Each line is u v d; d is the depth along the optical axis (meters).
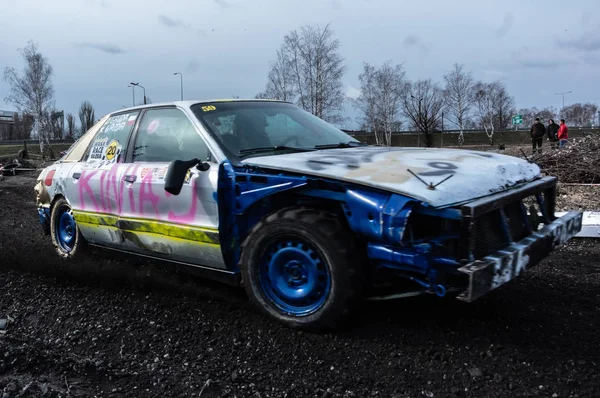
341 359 3.04
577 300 3.96
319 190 3.23
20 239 6.73
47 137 44.72
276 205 3.58
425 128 48.31
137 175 4.21
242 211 3.54
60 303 4.18
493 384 2.73
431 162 3.38
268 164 3.43
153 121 4.40
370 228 2.95
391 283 3.29
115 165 4.55
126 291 4.35
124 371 2.98
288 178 3.28
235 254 3.72
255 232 3.45
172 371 2.99
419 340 3.23
